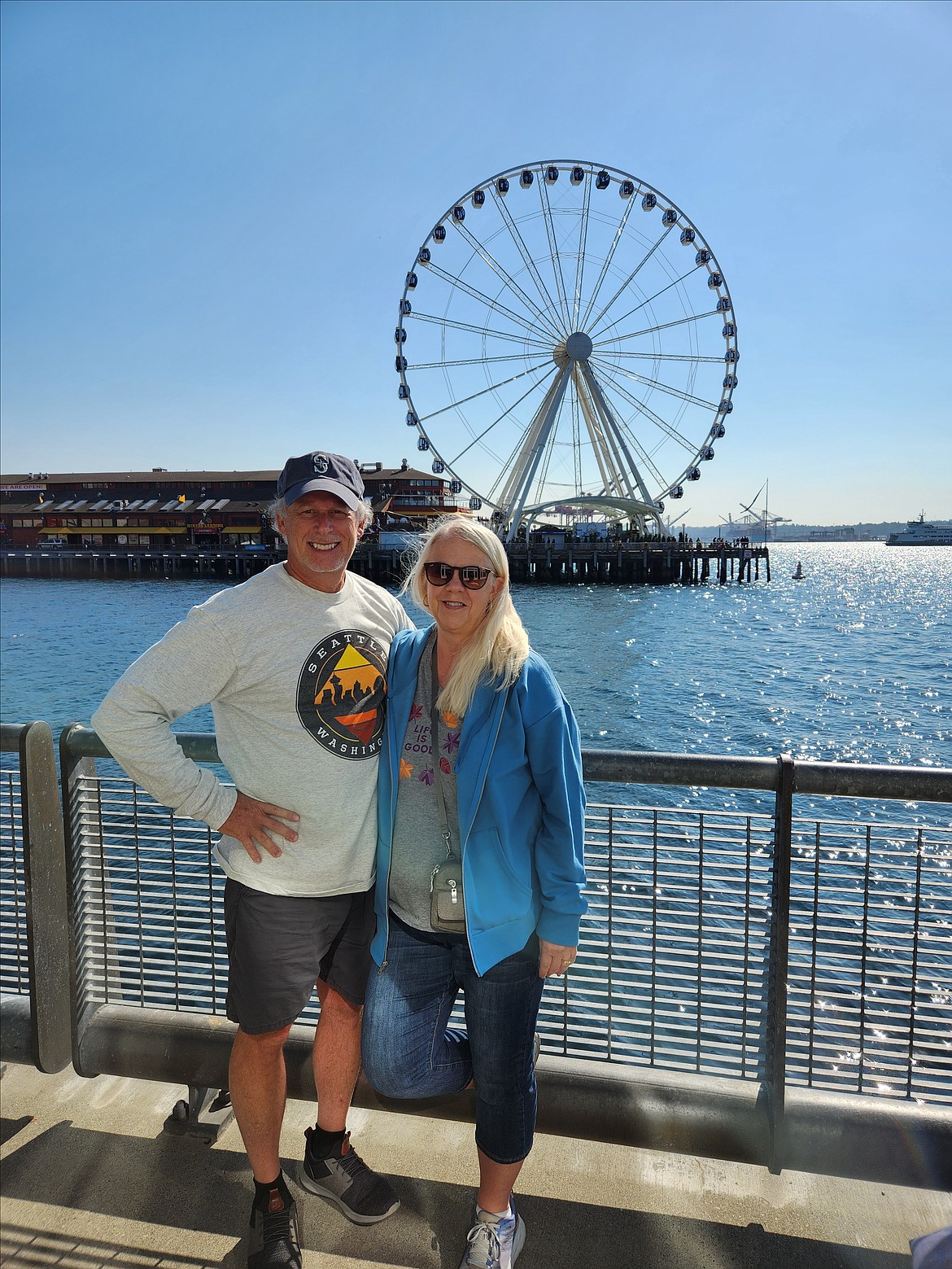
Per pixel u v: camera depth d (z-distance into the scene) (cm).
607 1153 211
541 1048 222
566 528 7600
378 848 191
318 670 180
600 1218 189
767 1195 196
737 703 2198
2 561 8356
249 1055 180
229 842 185
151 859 231
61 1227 186
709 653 3183
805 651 3244
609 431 4547
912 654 3172
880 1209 192
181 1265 177
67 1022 226
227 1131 218
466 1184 201
